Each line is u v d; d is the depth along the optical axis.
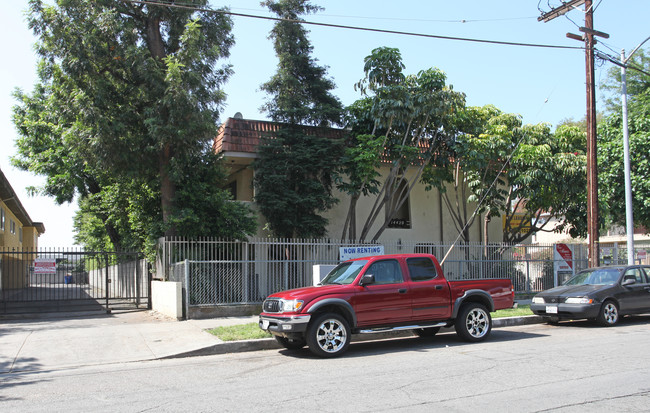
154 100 15.11
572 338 10.68
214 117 16.31
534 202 20.41
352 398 6.09
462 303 10.49
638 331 11.62
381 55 17.27
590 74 15.58
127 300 19.50
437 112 17.17
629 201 16.17
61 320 14.46
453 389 6.43
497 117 20.20
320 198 17.56
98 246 32.84
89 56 14.55
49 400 6.53
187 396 6.49
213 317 13.91
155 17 16.11
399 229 21.94
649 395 6.05
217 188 17.09
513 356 8.65
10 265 26.94
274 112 18.67
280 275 14.98
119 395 6.68
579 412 5.43
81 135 14.59
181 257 15.11
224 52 16.83
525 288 18.94
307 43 19.88
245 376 7.66
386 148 18.45
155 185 16.25
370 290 9.38
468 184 20.47
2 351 10.05
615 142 20.48
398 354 9.20
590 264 15.45
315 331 8.84
